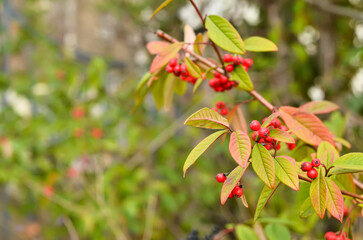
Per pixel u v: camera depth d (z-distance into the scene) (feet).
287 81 12.16
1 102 13.73
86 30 20.62
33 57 16.43
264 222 4.42
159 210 12.44
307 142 3.20
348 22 11.31
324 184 2.52
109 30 20.22
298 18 11.30
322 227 8.45
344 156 2.62
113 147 11.49
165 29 16.01
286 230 4.10
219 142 12.30
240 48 2.97
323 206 2.49
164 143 13.11
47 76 13.92
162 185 11.16
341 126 4.63
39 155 11.59
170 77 4.06
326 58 11.25
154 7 16.21
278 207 7.95
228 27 3.03
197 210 13.60
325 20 11.27
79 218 10.20
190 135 13.58
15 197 14.01
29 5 17.69
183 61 3.70
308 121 3.27
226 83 3.60
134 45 18.45
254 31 13.17
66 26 20.75
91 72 11.38
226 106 3.91
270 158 2.46
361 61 10.43
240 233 4.29
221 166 13.43
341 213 2.42
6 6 16.35
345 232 3.01
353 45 11.56
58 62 14.43
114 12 17.44
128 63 18.34
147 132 13.41
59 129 11.64
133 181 10.96
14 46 16.02
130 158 13.20
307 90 12.51
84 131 11.73
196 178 13.08
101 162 12.01
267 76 12.12
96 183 11.03
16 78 14.06
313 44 12.42
